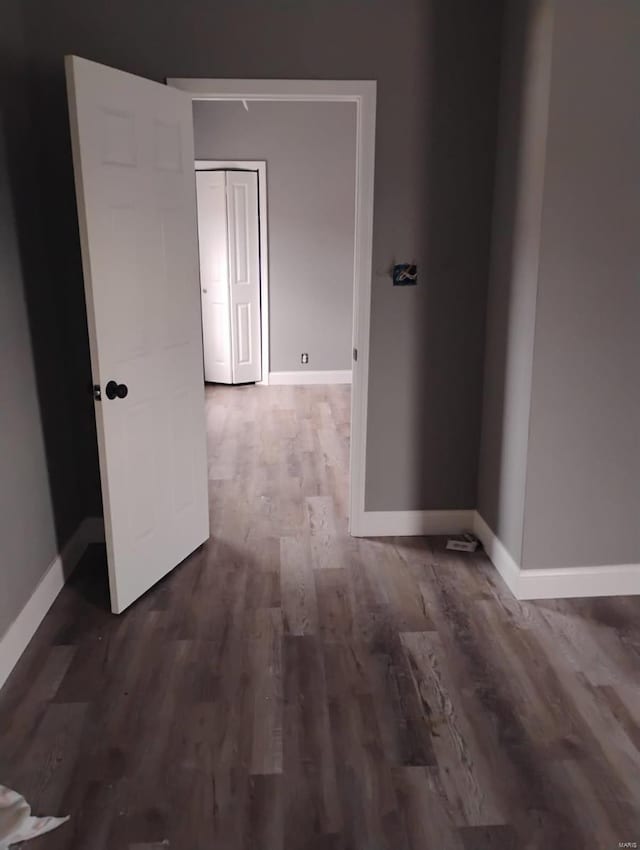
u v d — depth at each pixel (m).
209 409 6.14
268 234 6.73
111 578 2.76
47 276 2.97
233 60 2.98
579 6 2.40
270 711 2.26
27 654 2.56
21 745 2.11
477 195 3.17
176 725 2.20
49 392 2.96
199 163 6.50
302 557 3.34
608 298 2.66
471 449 3.48
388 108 3.06
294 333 7.01
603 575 2.96
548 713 2.26
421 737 2.15
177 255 2.97
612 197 2.57
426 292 3.27
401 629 2.73
